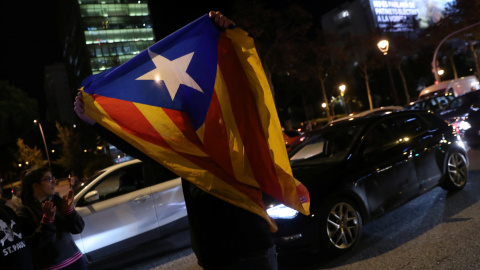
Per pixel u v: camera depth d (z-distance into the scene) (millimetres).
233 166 2338
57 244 3188
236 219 2297
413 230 5109
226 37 2389
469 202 5816
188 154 2377
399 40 58156
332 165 5129
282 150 2420
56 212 3291
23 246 2570
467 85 23312
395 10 108938
